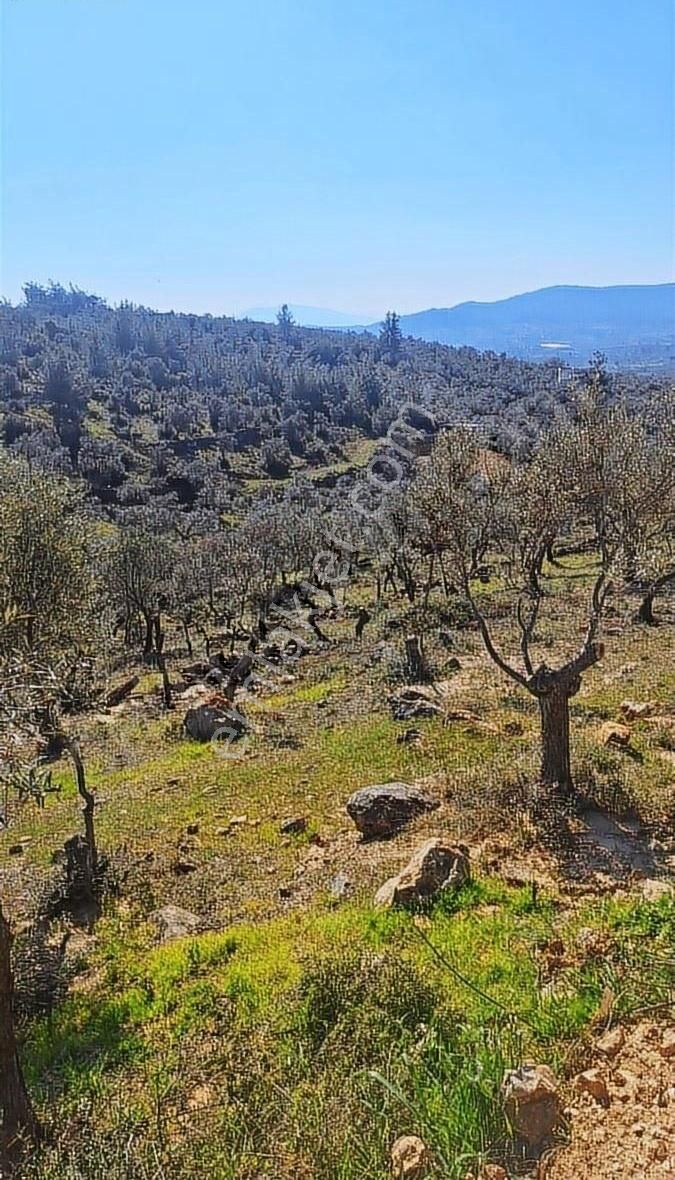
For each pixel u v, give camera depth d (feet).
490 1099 15.89
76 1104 20.75
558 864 30.76
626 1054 17.28
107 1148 17.33
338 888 33.68
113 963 31.89
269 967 27.30
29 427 298.56
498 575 70.85
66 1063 24.76
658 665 63.05
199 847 42.78
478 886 29.37
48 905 38.68
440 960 23.35
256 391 400.88
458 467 39.60
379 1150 15.53
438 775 44.32
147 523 192.13
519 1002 20.59
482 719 54.90
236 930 31.71
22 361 393.29
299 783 50.16
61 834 49.98
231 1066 20.94
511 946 24.58
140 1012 27.07
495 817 35.73
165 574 136.05
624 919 24.64
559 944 23.84
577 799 35.37
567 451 38.47
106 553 124.36
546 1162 14.47
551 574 130.82
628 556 37.58
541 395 238.68
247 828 44.65
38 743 28.19
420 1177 14.58
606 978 20.21
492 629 91.35
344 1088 17.67
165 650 136.26
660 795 35.91
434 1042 18.71
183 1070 21.91
